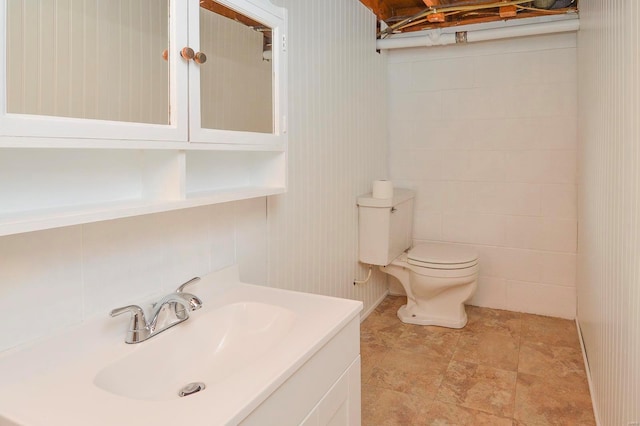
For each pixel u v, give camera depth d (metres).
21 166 1.01
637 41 1.23
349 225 2.96
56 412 0.86
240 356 1.36
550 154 3.17
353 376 1.43
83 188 1.14
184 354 1.30
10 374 0.99
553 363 2.50
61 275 1.11
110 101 1.02
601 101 1.92
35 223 0.87
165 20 1.14
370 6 3.18
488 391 2.22
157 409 0.87
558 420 1.98
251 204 1.89
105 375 1.06
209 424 0.81
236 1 1.34
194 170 1.50
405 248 3.44
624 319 1.39
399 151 3.62
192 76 1.20
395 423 1.98
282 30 1.61
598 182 2.01
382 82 3.48
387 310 3.38
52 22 0.91
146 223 1.35
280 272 2.14
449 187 3.48
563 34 3.06
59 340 1.09
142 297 1.35
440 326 3.04
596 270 2.07
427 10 3.02
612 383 1.61
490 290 3.42
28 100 0.85
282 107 1.62
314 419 1.18
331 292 2.71
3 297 0.99
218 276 1.62
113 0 1.05
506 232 3.34
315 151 2.48
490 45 3.26
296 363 1.06
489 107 3.31
